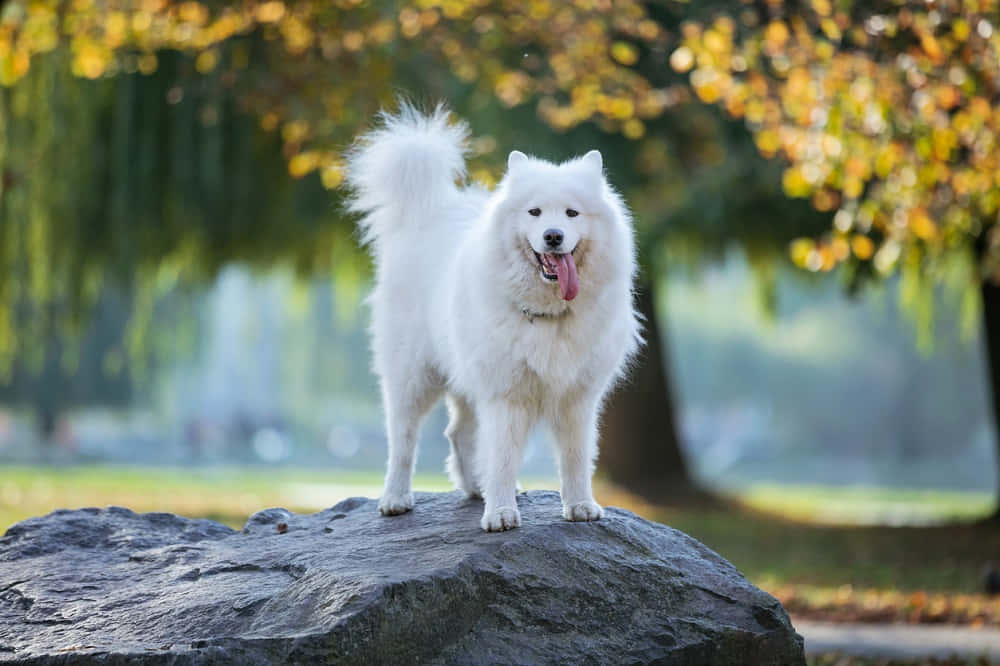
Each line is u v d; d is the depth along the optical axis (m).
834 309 54.59
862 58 10.81
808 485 47.41
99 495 20.52
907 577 13.84
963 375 53.66
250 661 5.50
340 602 5.75
